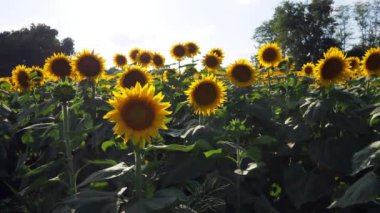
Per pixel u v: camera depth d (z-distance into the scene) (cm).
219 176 142
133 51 327
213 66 280
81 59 184
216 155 140
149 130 106
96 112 182
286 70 255
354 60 296
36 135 179
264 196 148
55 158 169
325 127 156
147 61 305
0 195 202
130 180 121
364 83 225
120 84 185
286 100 212
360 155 122
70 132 135
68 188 132
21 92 251
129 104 106
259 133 182
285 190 160
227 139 164
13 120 248
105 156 162
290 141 158
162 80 277
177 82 262
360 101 163
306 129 156
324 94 161
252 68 205
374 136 155
